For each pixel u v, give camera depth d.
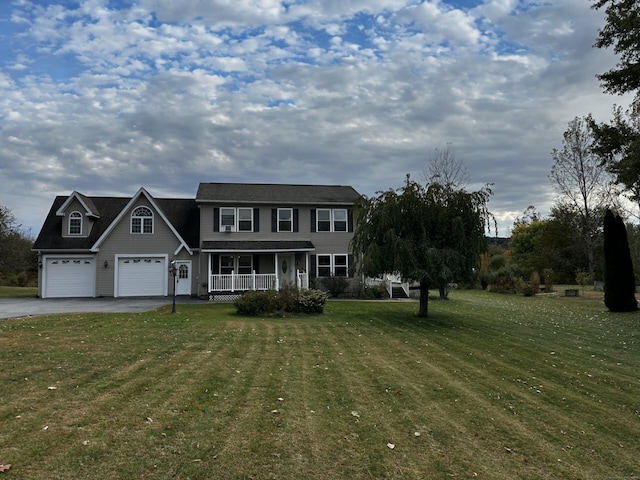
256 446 4.95
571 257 41.50
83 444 4.72
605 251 21.50
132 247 25.55
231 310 18.31
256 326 13.85
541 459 5.08
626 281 20.91
